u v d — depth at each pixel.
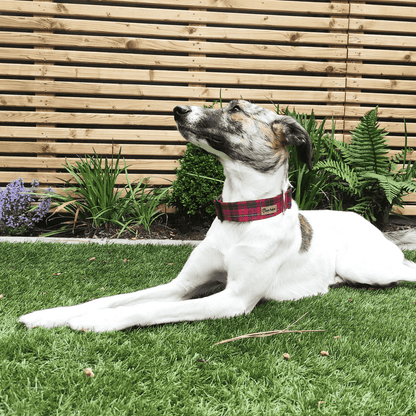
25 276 2.63
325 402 1.35
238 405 1.31
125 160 4.95
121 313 1.80
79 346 1.59
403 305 2.41
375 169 4.46
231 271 2.13
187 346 1.67
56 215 4.87
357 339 1.87
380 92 5.44
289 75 5.26
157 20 4.86
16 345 1.56
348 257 2.79
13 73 4.72
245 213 2.13
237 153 2.15
